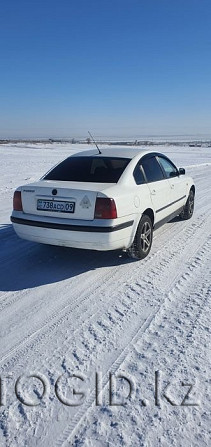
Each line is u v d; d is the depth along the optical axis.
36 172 17.16
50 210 4.42
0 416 2.28
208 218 7.71
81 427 2.20
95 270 4.67
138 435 2.13
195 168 20.91
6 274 4.51
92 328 3.28
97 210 4.18
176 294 3.99
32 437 2.13
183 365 2.74
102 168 4.93
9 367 2.74
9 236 6.13
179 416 2.27
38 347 2.99
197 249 5.55
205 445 2.06
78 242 4.30
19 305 3.72
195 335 3.15
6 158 28.28
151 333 3.19
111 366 2.74
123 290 4.09
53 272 4.59
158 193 5.45
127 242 4.57
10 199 9.69
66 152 42.00
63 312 3.58
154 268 4.75
